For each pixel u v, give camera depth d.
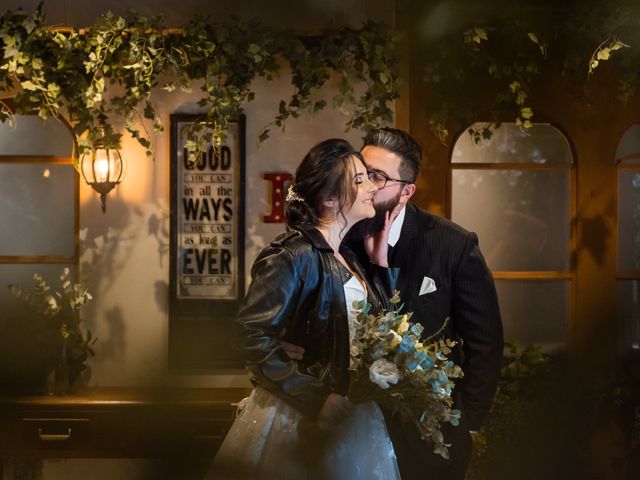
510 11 4.45
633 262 4.71
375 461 2.92
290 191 3.00
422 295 3.33
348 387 2.86
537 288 4.71
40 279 4.45
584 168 4.69
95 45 4.19
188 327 4.59
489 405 3.37
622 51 4.45
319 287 2.85
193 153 4.52
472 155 4.69
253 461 2.88
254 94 4.44
